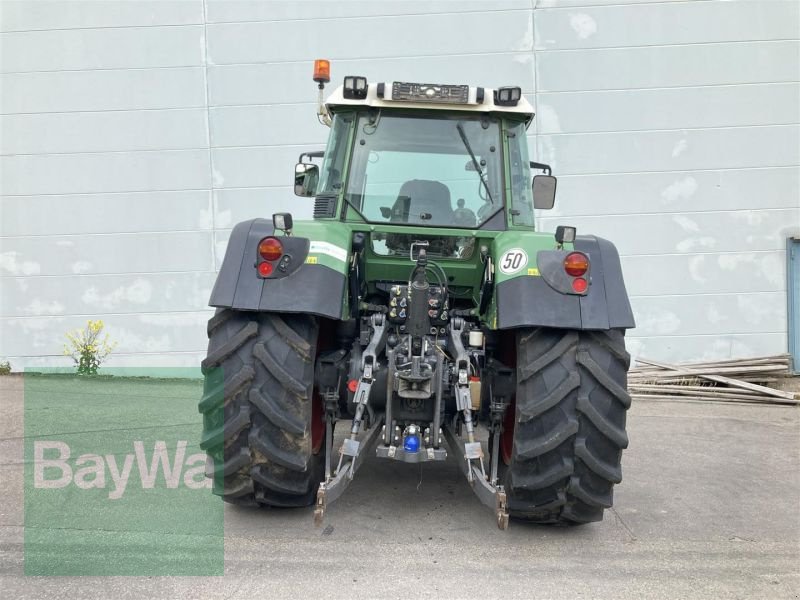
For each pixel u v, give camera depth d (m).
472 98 4.48
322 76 5.51
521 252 3.88
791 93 9.98
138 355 10.35
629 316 3.72
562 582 3.36
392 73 10.13
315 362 4.09
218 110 10.16
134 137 10.20
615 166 10.09
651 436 6.62
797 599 3.22
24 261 10.31
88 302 10.32
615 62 10.02
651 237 10.12
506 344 4.36
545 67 10.05
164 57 10.13
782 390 9.20
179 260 10.27
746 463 5.64
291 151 10.18
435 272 4.34
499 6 10.02
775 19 9.93
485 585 3.30
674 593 3.27
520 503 3.85
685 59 10.01
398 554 3.64
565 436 3.62
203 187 10.23
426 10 10.05
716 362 9.70
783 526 4.18
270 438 3.71
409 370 3.80
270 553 3.61
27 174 10.25
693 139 10.05
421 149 4.54
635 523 4.20
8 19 10.12
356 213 4.48
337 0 10.06
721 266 10.12
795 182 10.04
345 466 3.83
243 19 10.08
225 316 3.81
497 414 4.09
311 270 3.76
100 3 10.07
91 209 10.26
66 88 10.17
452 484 4.83
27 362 10.36
